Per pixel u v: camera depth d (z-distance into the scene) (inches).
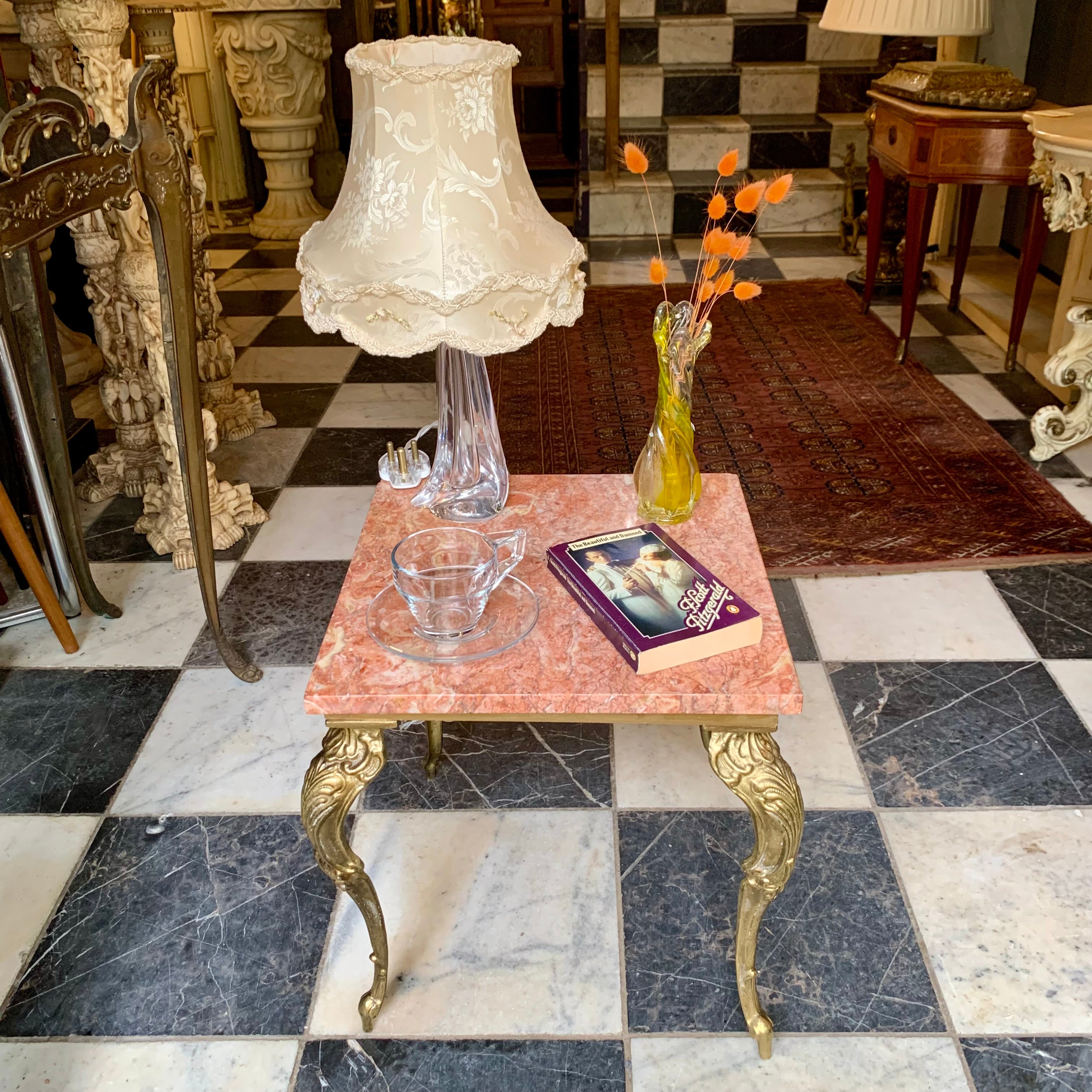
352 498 110.7
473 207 49.0
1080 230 116.7
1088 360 108.3
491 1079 52.1
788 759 72.6
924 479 110.5
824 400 131.6
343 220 51.5
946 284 168.4
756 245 199.5
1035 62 179.5
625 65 217.9
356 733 47.4
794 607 89.6
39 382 80.7
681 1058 52.9
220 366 121.6
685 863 64.4
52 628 88.7
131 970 58.4
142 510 109.1
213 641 87.3
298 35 200.7
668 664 46.9
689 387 56.5
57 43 88.4
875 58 216.2
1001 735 74.4
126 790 71.3
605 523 59.9
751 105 217.2
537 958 58.4
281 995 56.8
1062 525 100.3
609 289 177.9
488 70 48.4
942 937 59.1
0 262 73.0
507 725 77.1
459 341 49.6
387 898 62.4
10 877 64.6
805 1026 54.4
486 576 49.5
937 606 89.4
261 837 67.2
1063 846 64.9
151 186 65.1
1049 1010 54.9
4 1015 56.1
